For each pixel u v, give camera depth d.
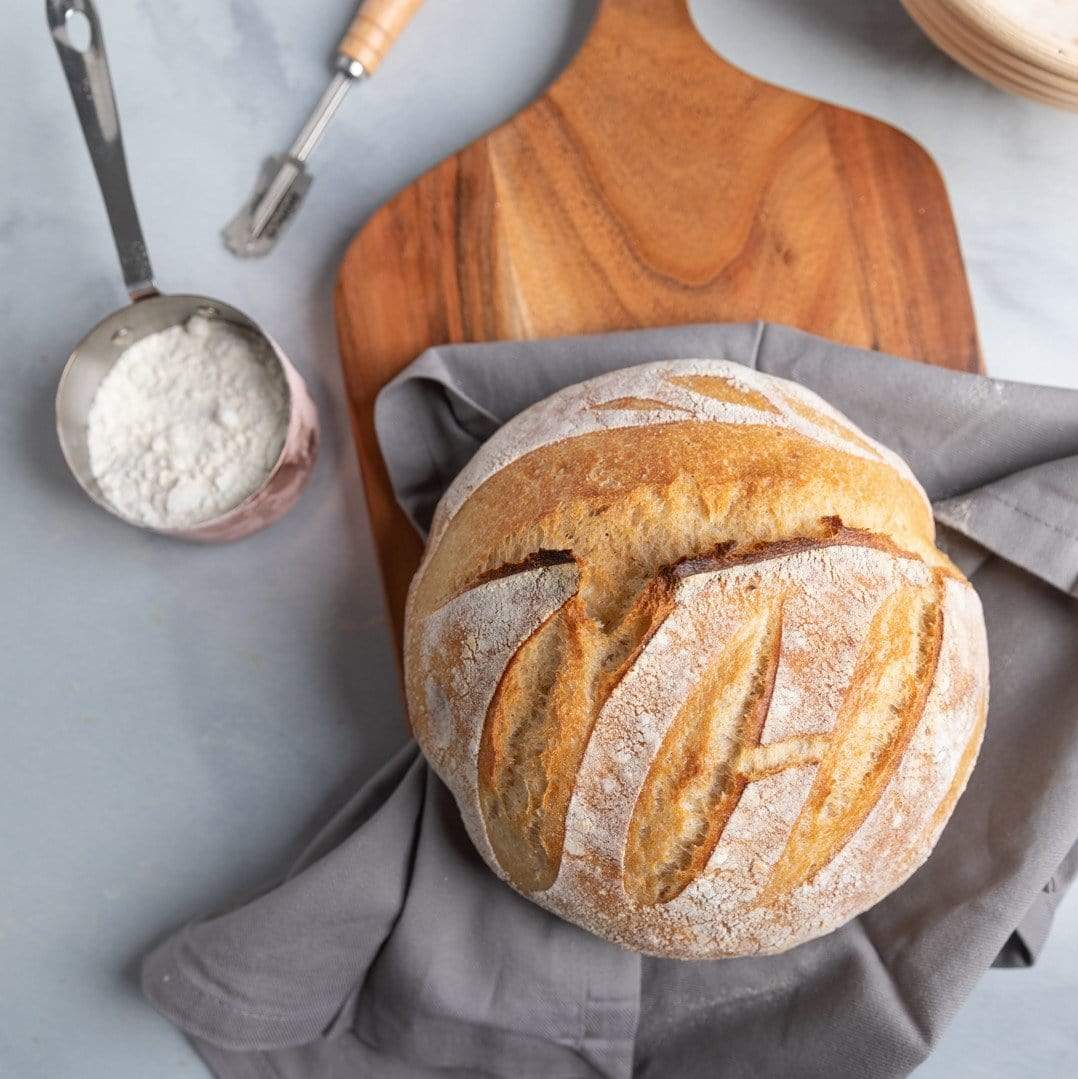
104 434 0.43
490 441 0.41
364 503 0.47
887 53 0.48
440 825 0.41
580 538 0.36
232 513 0.41
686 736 0.34
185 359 0.44
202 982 0.41
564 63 0.48
